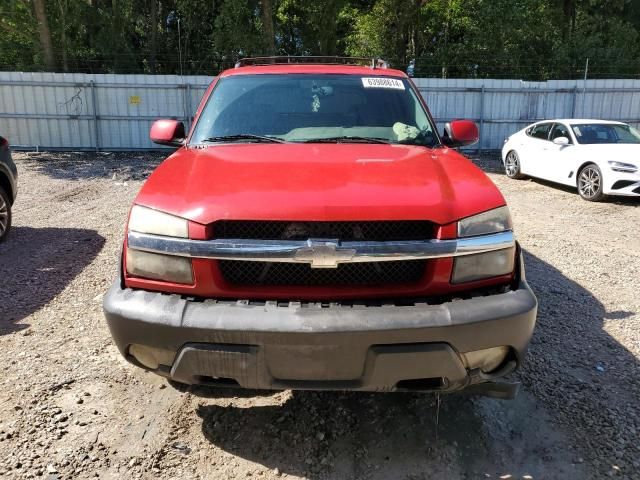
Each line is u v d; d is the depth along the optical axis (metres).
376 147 3.51
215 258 2.55
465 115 18.14
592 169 10.23
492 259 2.70
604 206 9.80
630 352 4.05
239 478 2.73
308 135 3.76
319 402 3.35
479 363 2.62
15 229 7.46
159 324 2.51
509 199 10.50
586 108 18.30
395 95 4.13
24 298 4.91
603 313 4.77
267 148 3.44
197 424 3.13
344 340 2.43
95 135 17.12
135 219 2.74
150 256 2.65
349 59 5.11
